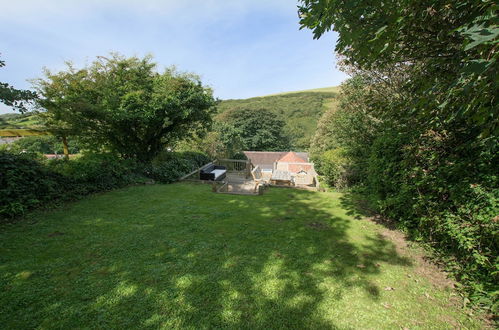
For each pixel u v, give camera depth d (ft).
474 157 11.00
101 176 26.50
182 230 16.10
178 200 23.73
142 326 7.95
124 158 35.65
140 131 35.91
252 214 20.03
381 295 9.77
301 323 8.26
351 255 13.07
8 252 12.46
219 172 39.11
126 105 30.37
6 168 18.57
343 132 34.32
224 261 12.14
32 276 10.49
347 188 29.84
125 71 32.86
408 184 14.78
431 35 12.10
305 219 18.98
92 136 32.58
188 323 8.13
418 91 11.84
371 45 11.19
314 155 59.82
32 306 8.70
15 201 17.69
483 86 6.73
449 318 8.57
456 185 11.12
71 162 24.31
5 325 7.82
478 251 9.71
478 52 7.52
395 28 10.20
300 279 10.71
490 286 9.00
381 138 18.61
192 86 35.83
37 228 15.65
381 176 18.25
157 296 9.39
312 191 29.91
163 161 37.96
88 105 27.40
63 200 21.52
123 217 18.35
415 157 14.19
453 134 12.23
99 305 8.85
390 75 25.52
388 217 18.67
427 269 11.75
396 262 12.37
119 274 10.80
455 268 11.16
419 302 9.39
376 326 8.19
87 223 16.90
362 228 17.13
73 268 11.21
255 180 34.17
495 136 8.36
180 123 37.73
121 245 13.66
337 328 8.08
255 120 117.50
